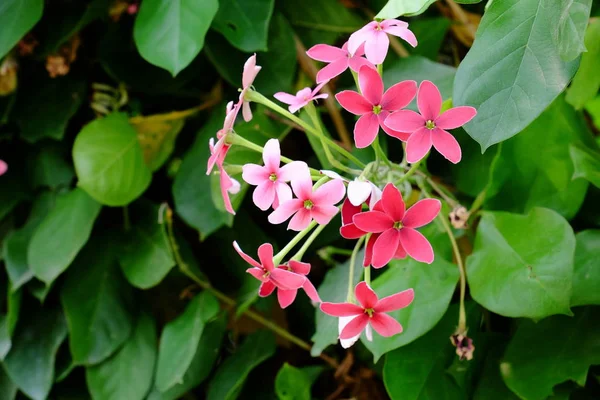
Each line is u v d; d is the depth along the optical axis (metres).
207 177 0.75
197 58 0.77
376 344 0.62
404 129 0.54
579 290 0.61
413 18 0.78
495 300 0.61
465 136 0.69
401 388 0.64
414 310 0.62
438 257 0.64
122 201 0.75
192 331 0.73
